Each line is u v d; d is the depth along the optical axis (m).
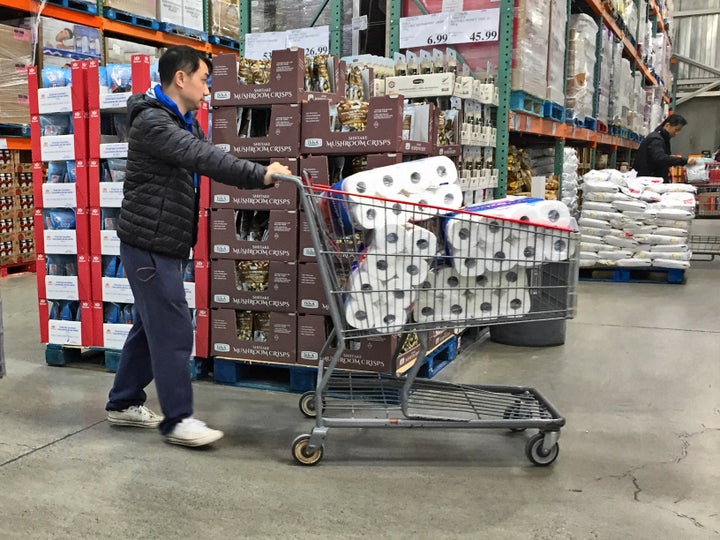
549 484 2.51
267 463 2.70
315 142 3.28
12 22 6.82
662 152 8.30
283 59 3.28
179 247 2.78
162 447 2.87
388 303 2.63
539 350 4.46
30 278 6.92
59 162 3.93
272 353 3.56
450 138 3.97
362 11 5.08
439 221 2.67
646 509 2.31
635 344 4.57
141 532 2.15
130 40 8.26
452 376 3.87
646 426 3.10
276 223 3.43
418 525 2.20
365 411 3.21
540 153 6.96
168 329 2.79
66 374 3.93
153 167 2.71
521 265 2.69
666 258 6.84
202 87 2.84
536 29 5.31
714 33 18.38
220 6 8.91
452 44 4.98
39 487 2.47
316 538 2.12
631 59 11.34
